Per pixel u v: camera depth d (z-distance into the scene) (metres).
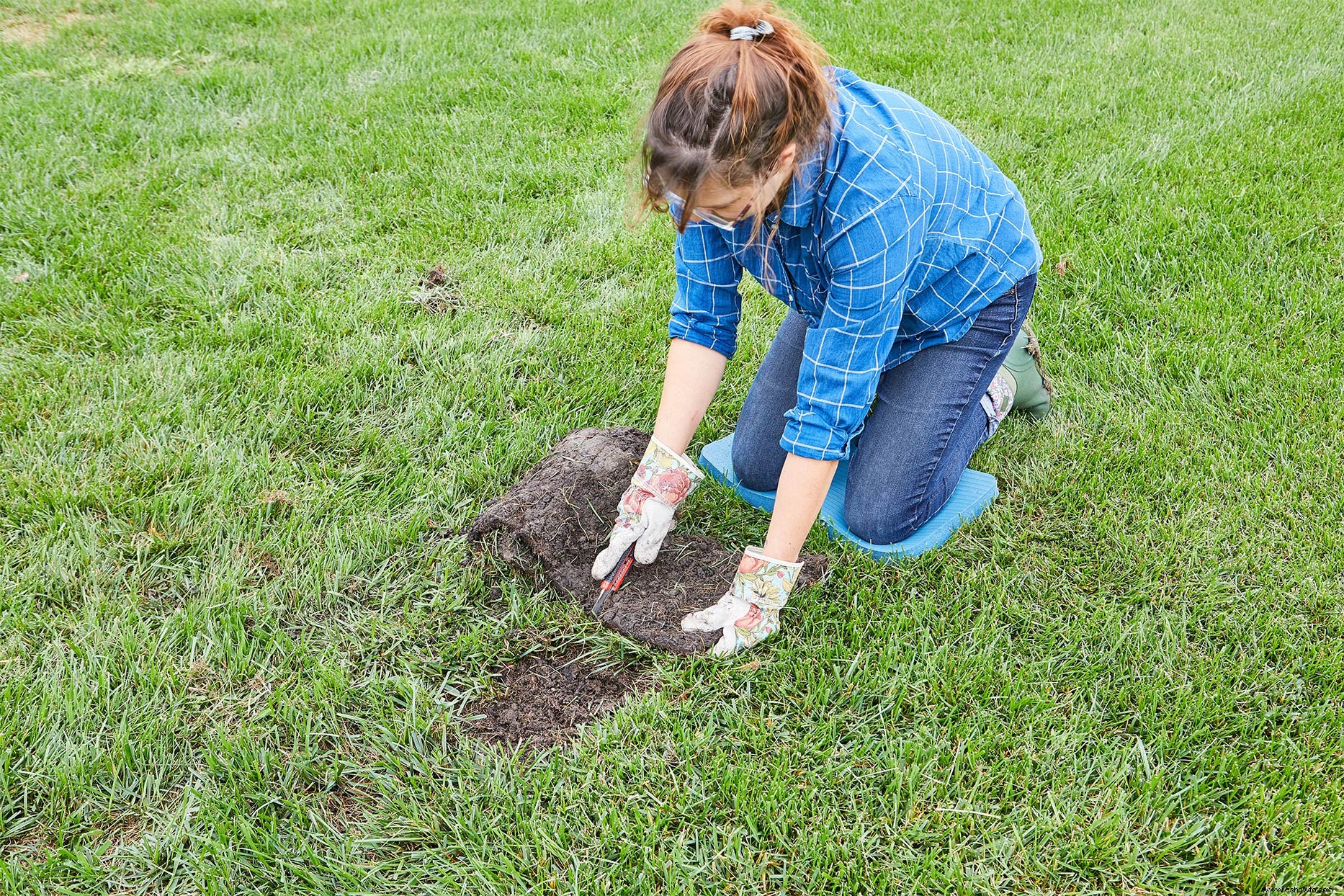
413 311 3.29
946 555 2.37
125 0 6.36
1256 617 2.16
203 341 3.06
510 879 1.73
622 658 2.12
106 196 3.87
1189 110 4.52
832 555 2.37
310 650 2.12
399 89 4.96
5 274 3.36
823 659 2.10
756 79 1.42
